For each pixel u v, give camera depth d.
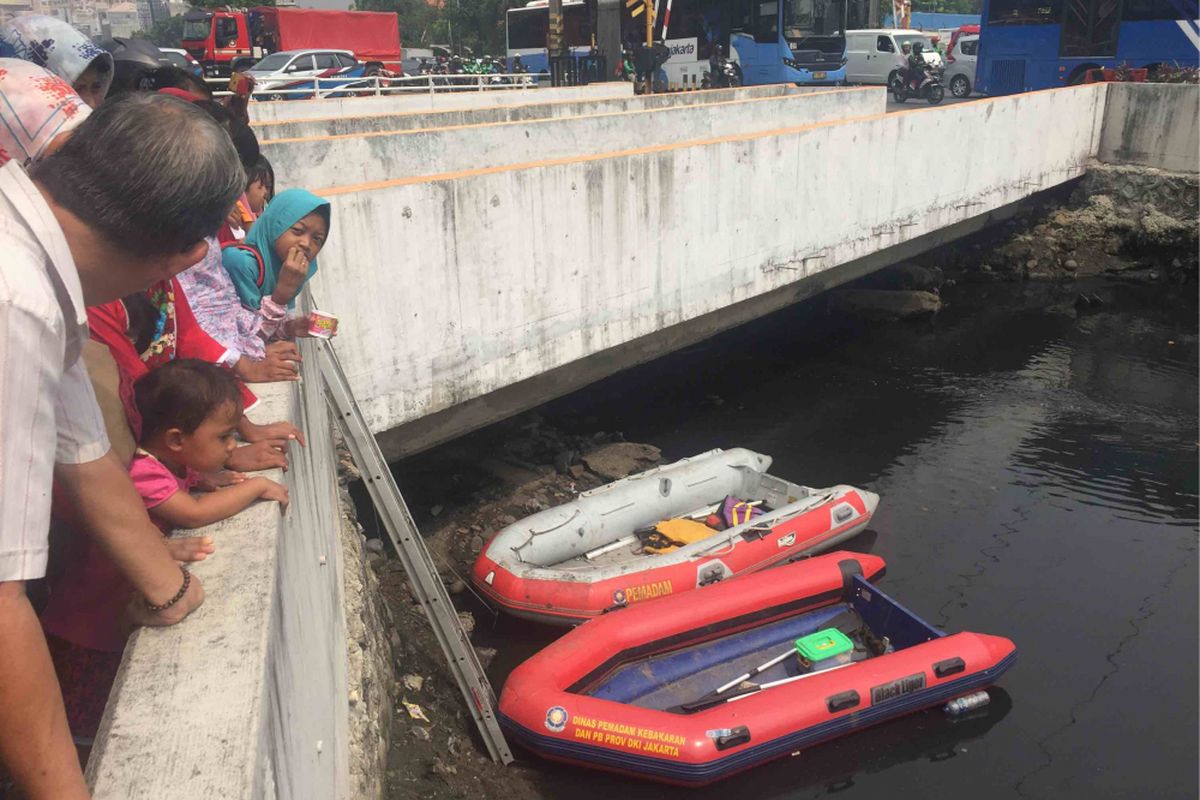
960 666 7.39
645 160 9.18
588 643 7.44
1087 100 19.17
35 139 2.04
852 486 10.95
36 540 1.22
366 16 26.31
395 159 10.27
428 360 7.59
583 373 9.71
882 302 17.50
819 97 17.28
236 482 2.41
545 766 6.68
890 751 7.10
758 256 11.09
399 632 7.39
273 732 1.60
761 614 8.21
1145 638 8.47
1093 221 19.89
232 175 1.58
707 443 12.16
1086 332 16.80
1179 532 10.27
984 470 11.73
